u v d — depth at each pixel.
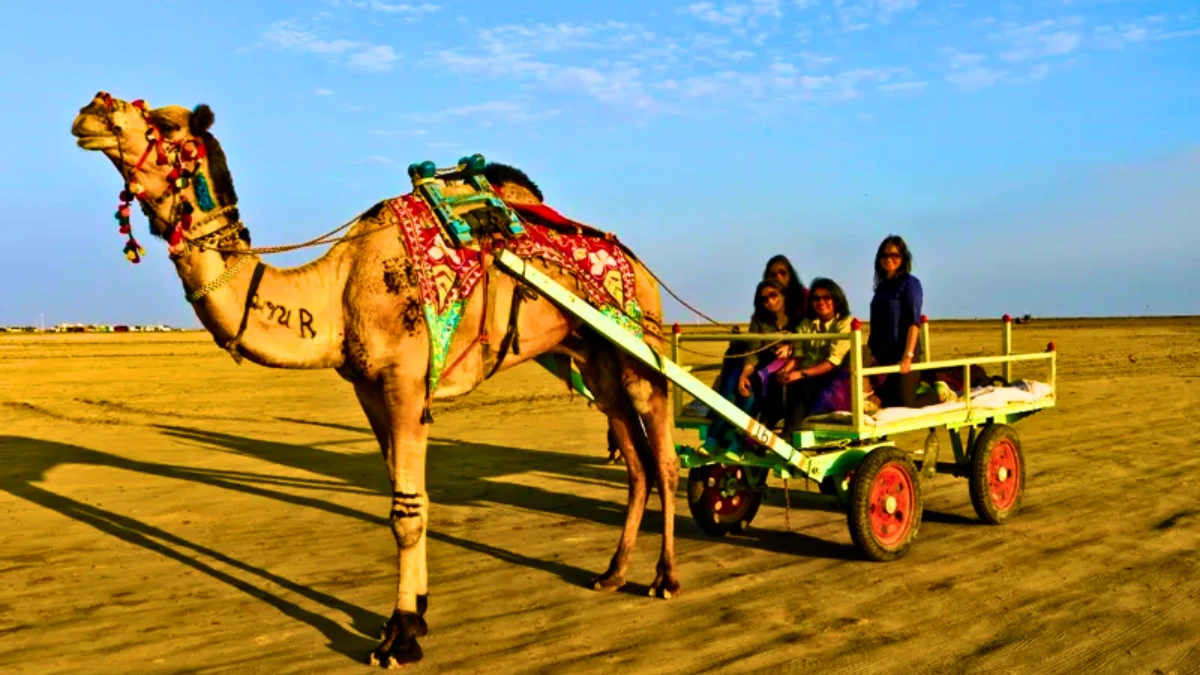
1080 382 23.70
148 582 7.49
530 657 5.89
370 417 6.46
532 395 22.53
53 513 9.89
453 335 6.43
